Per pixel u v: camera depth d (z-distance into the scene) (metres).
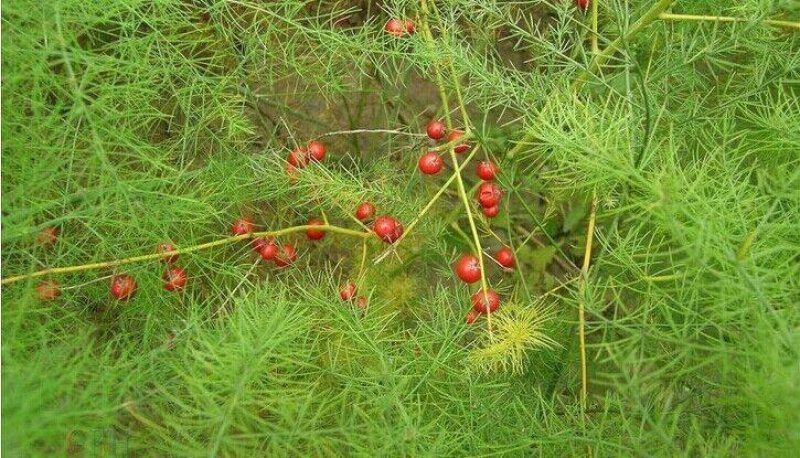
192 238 0.21
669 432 0.15
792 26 0.18
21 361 0.15
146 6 0.21
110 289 0.20
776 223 0.15
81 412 0.13
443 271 0.24
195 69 0.21
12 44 0.15
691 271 0.16
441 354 0.19
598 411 0.20
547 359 0.22
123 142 0.18
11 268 0.18
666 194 0.13
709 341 0.17
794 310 0.14
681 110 0.22
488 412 0.18
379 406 0.16
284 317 0.17
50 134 0.18
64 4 0.16
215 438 0.14
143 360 0.16
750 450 0.13
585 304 0.18
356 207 0.23
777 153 0.19
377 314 0.24
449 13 0.23
